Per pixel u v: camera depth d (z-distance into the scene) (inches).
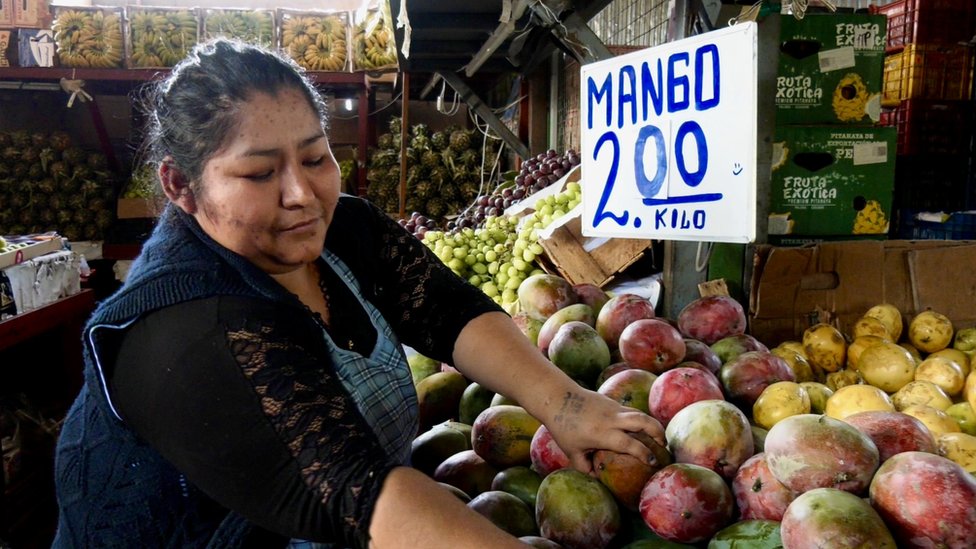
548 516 47.2
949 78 171.6
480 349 48.4
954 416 61.0
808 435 42.1
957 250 77.0
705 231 59.3
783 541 39.1
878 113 83.4
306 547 35.7
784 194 83.4
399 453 42.5
